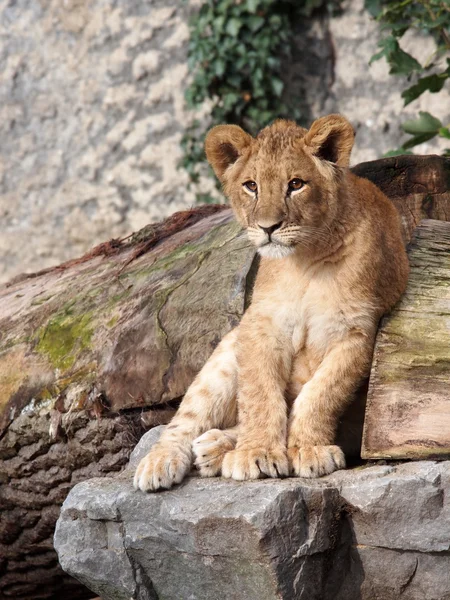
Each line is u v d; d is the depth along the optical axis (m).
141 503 6.46
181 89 17.73
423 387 6.59
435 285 7.21
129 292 8.83
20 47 18.33
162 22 17.70
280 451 6.80
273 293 7.25
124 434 8.20
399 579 6.16
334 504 6.22
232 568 6.12
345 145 7.12
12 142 18.42
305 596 6.05
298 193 6.98
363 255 7.03
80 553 6.63
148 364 8.16
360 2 17.20
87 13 17.98
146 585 6.52
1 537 9.22
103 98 18.06
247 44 17.34
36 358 8.75
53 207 18.31
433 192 8.58
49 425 8.35
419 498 6.05
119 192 18.09
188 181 17.80
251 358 7.24
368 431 6.57
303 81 17.67
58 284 9.86
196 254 8.71
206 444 6.98
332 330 7.12
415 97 12.34
